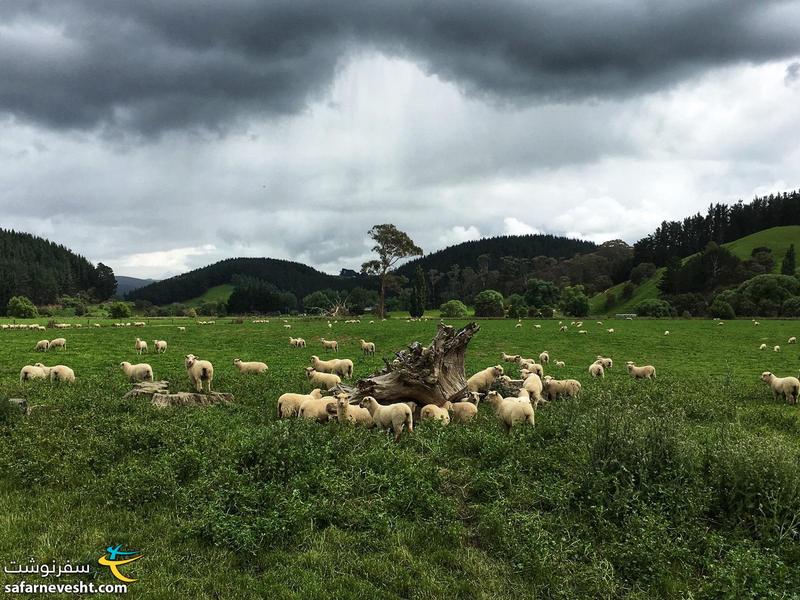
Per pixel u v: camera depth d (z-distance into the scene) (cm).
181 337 4947
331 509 787
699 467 903
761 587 611
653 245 17300
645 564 679
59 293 15138
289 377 2420
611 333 5891
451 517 802
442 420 1309
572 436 1139
